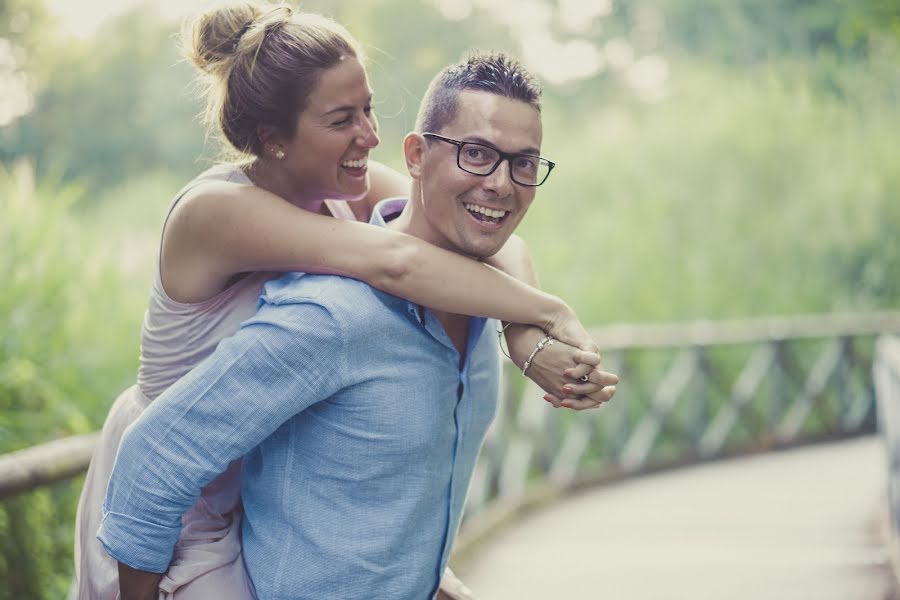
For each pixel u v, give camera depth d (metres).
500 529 6.79
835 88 15.23
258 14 1.82
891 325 10.80
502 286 1.74
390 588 1.70
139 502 1.64
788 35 18.66
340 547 1.67
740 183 12.17
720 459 9.62
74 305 4.68
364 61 1.93
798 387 10.45
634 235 11.14
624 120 13.88
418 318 1.68
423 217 1.77
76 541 1.93
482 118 1.65
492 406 1.88
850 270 11.84
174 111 19.59
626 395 8.88
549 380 1.77
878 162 12.55
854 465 8.83
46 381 4.14
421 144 1.73
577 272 10.59
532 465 8.38
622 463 8.85
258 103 1.76
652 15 22.48
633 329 9.09
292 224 1.69
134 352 4.91
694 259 11.04
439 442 1.73
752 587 5.05
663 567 5.55
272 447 1.72
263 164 1.85
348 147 1.80
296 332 1.60
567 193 12.19
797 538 6.09
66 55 19.22
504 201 1.68
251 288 1.80
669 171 12.31
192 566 1.73
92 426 4.31
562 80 23.30
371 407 1.65
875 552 5.62
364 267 1.65
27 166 5.01
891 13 13.17
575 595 5.08
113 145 19.28
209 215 1.71
